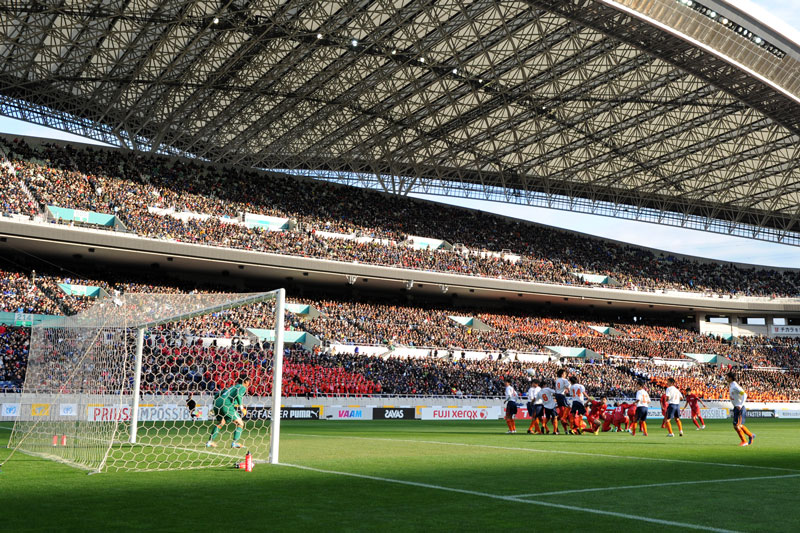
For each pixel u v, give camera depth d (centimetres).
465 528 721
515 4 4331
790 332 7688
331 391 4319
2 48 4722
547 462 1425
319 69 5184
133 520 743
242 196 6088
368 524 736
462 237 6969
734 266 8138
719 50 4075
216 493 941
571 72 5169
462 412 4438
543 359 6219
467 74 5184
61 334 1673
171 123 5881
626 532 708
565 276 6919
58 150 5456
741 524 760
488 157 6681
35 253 4972
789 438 2472
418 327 6000
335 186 6881
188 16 4275
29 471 1174
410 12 4294
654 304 7019
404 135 6297
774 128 5741
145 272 5631
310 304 5794
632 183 7100
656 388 6034
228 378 3447
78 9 4234
